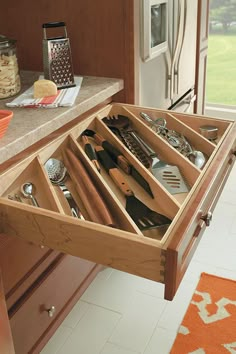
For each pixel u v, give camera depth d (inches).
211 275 83.8
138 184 53.4
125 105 70.7
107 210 45.4
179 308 76.6
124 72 74.3
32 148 55.3
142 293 80.0
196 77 112.4
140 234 40.1
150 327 73.0
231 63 163.6
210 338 70.7
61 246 43.8
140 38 73.8
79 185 52.2
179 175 53.5
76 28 74.1
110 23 71.4
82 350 69.2
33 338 60.2
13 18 77.7
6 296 53.6
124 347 69.6
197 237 42.8
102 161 56.6
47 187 49.5
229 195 112.6
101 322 74.3
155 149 61.6
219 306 76.8
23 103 62.1
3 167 50.5
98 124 65.0
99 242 40.7
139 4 71.0
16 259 53.9
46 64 68.2
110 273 85.0
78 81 72.6
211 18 157.2
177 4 87.0
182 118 67.2
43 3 74.3
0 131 50.1
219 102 161.9
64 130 61.9
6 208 45.1
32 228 44.7
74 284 68.1
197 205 42.9
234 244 92.9
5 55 63.7
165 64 87.9
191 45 103.3
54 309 62.6
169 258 37.3
